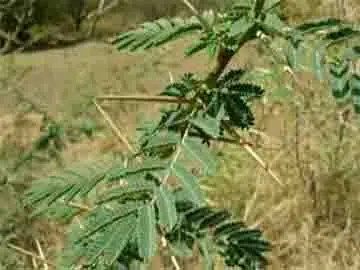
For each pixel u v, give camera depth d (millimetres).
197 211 1619
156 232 1167
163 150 1285
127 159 1325
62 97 7211
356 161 5066
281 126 5121
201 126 1303
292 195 5000
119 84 7398
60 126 5352
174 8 3295
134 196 1199
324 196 4992
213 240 1683
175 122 1318
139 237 1155
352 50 1320
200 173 1241
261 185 4984
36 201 1438
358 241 4832
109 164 1400
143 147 1310
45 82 7457
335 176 5020
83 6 8492
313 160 5070
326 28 1311
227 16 1359
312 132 5117
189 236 1638
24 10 5551
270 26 1315
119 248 1164
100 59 7953
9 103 6035
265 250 1726
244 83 1360
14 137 5629
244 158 4996
